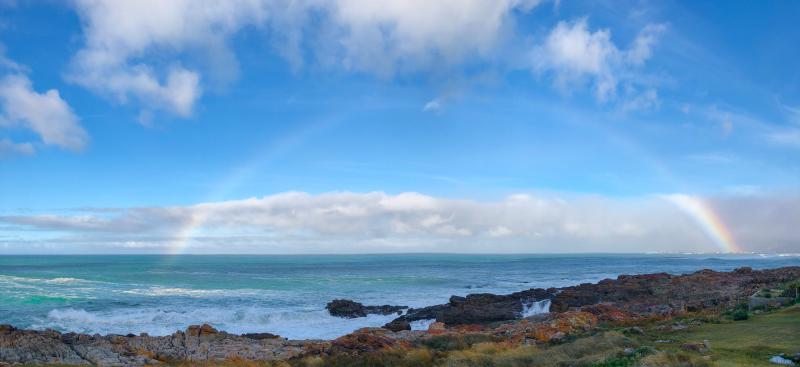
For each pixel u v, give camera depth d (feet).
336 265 526.16
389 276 317.22
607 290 180.65
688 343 59.57
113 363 75.77
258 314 142.72
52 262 551.18
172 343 94.43
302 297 188.44
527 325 103.81
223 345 93.09
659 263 581.53
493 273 369.71
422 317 142.41
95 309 147.64
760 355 52.95
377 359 66.59
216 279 273.54
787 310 87.25
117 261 614.75
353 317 146.61
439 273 363.97
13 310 143.23
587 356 57.26
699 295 160.76
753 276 204.74
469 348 75.46
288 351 86.43
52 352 81.61
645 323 95.91
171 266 451.94
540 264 567.59
